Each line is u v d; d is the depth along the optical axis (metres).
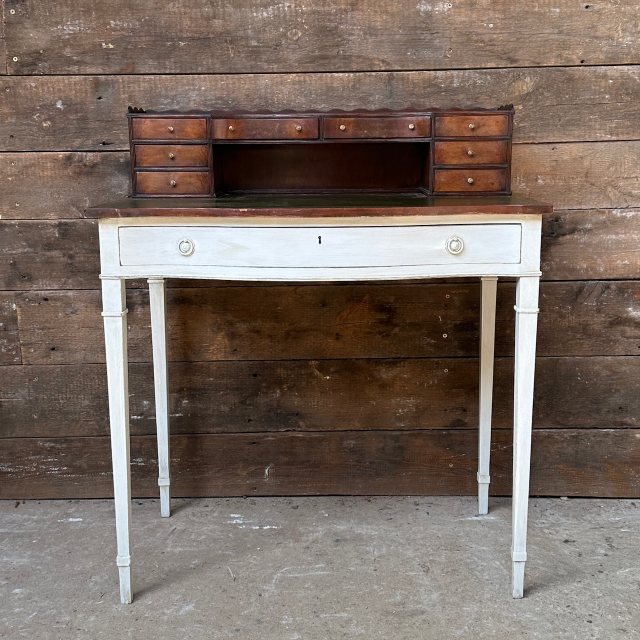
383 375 2.00
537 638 1.44
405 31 1.85
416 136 1.69
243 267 1.43
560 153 1.90
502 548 1.77
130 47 1.86
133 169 1.69
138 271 1.44
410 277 1.44
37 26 1.85
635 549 1.76
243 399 2.01
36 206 1.93
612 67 1.86
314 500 2.04
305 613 1.53
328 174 1.83
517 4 1.84
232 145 1.80
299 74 1.87
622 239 1.93
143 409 2.02
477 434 2.02
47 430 2.03
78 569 1.70
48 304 1.97
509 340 1.98
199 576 1.66
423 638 1.44
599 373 1.99
